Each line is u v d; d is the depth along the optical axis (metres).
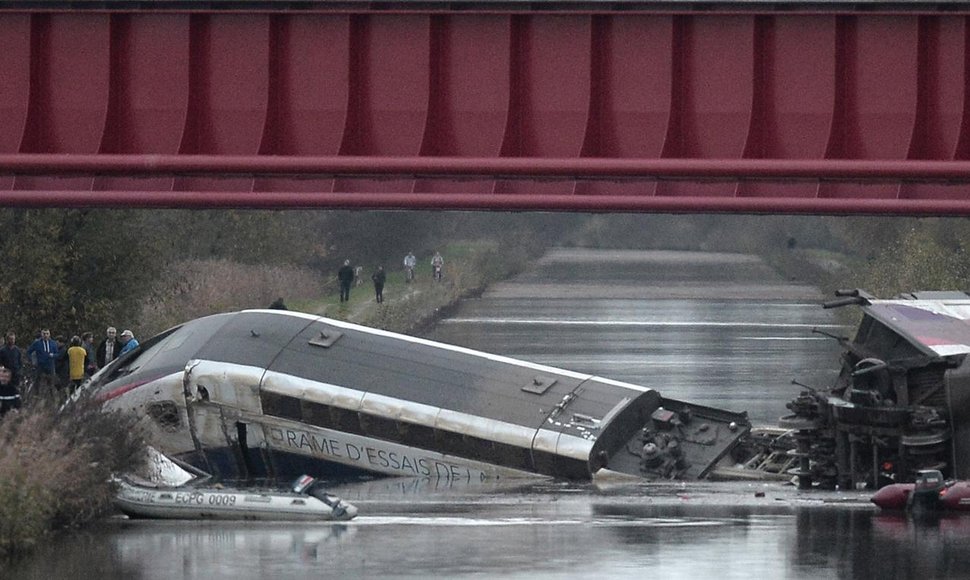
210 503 82.94
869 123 89.25
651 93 89.69
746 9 88.38
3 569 66.38
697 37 89.69
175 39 91.25
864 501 91.12
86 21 91.44
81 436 84.00
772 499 92.50
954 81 88.88
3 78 91.31
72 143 91.38
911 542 74.00
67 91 91.50
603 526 80.25
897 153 89.06
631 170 87.44
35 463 77.44
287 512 82.88
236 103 91.06
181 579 63.94
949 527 79.44
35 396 91.19
